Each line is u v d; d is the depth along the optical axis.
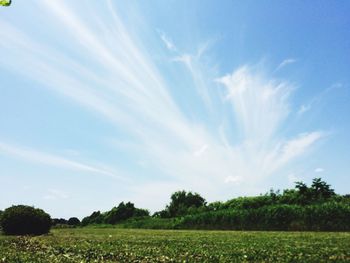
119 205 90.81
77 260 13.27
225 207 58.88
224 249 16.97
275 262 12.03
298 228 40.44
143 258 13.72
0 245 19.88
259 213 44.97
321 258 12.66
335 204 39.91
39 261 12.96
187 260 13.00
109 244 20.75
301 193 48.53
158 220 68.81
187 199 85.25
